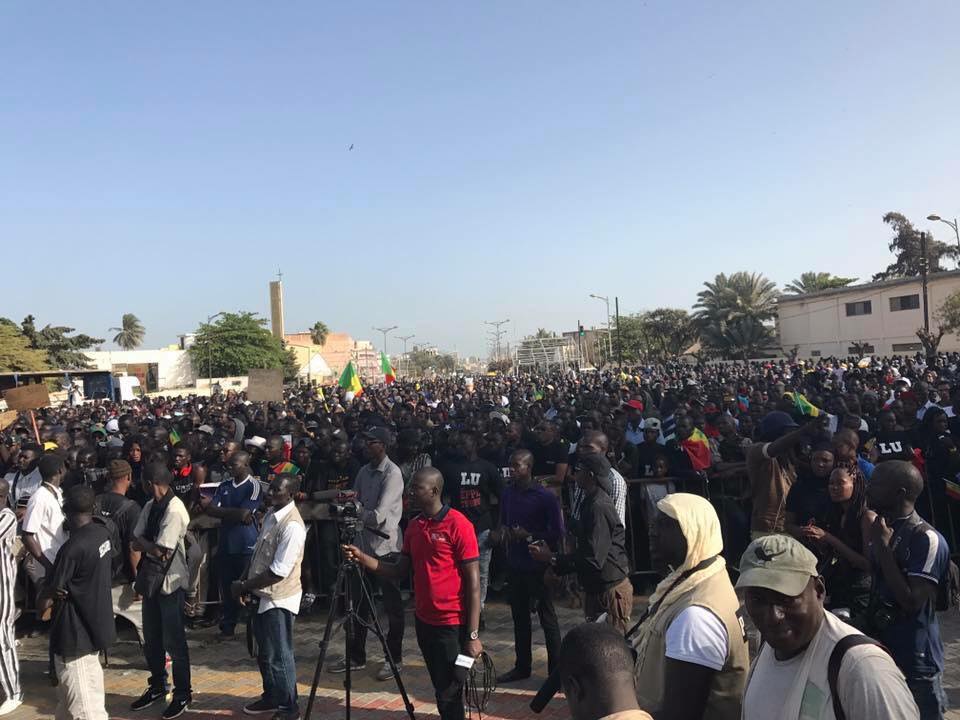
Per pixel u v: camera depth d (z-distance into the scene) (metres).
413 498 4.47
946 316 38.16
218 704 5.46
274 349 67.75
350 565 4.64
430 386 38.59
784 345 56.25
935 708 3.30
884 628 3.35
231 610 6.95
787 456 5.67
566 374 44.34
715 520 2.71
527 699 5.27
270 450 8.11
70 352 49.62
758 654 2.27
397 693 5.54
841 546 4.28
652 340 69.38
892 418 8.55
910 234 63.91
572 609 7.25
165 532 5.33
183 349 70.69
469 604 4.31
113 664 6.34
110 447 9.94
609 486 4.97
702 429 9.62
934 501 7.33
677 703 2.42
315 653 6.38
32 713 5.46
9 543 5.45
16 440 12.27
